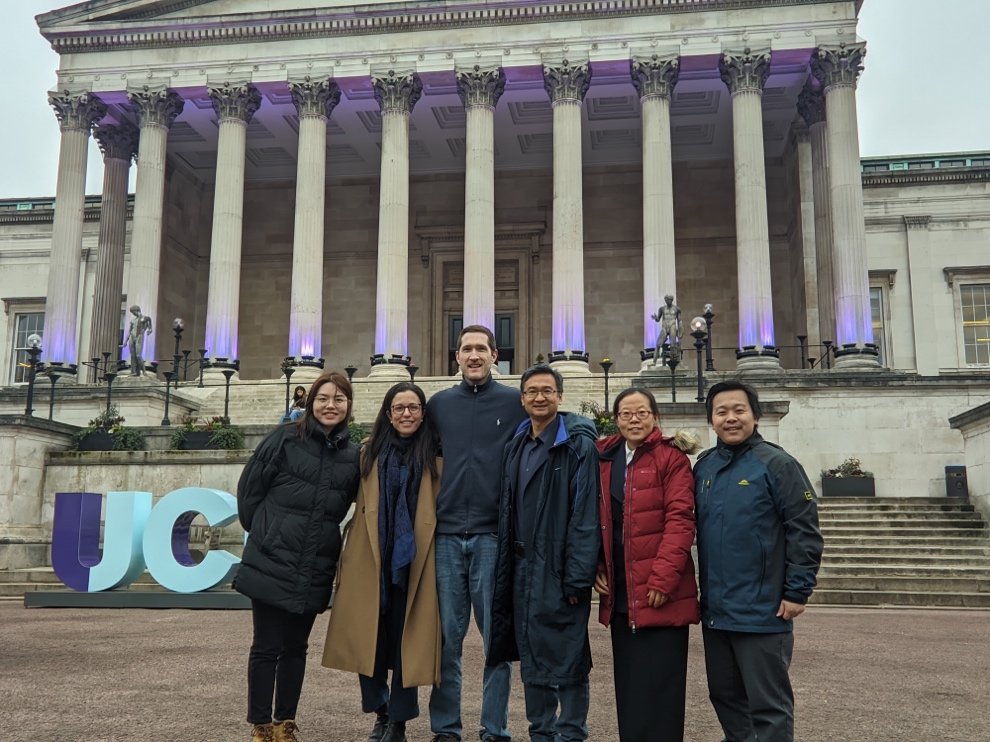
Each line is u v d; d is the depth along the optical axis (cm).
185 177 4731
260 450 636
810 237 4056
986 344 4425
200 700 785
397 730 610
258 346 4719
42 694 809
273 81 3838
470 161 3666
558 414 609
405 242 3688
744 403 555
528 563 577
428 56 3775
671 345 3139
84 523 1717
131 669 947
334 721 719
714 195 4559
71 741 637
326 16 3809
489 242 3622
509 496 595
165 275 4475
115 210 4209
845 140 3512
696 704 808
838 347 3425
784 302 4388
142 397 3097
